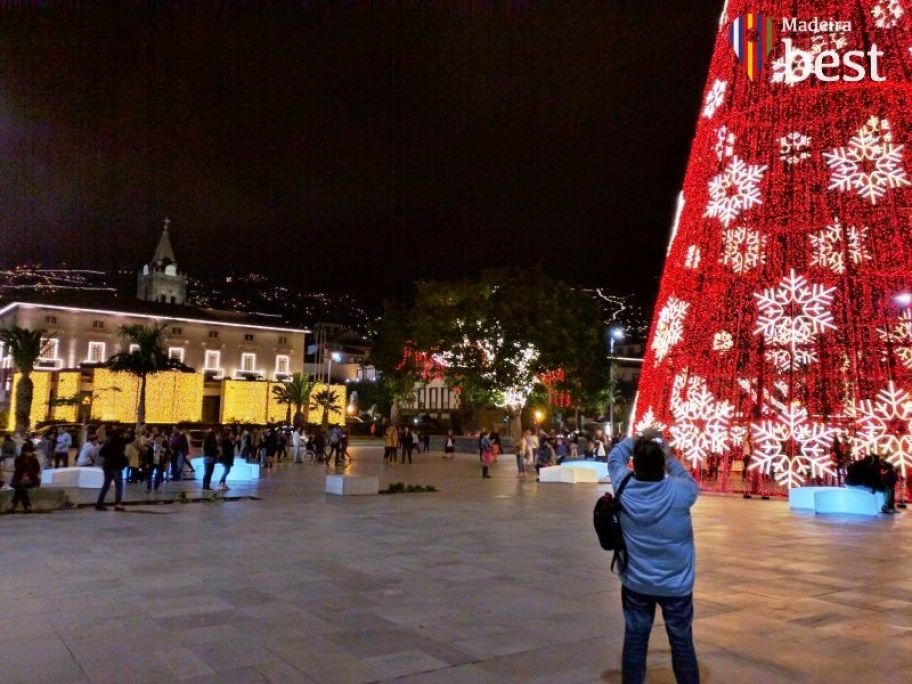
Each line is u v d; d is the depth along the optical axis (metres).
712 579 8.32
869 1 19.03
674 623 4.10
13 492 14.94
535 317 45.03
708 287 20.09
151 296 104.12
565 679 4.91
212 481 22.41
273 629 6.12
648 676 4.97
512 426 48.62
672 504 4.11
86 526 12.48
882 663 5.32
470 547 10.44
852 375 18.19
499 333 45.31
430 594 7.45
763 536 11.86
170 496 17.72
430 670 5.09
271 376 83.62
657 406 21.36
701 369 19.94
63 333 70.94
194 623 6.30
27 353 51.59
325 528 12.38
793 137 19.25
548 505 16.36
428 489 19.95
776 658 5.42
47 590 7.58
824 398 18.56
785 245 19.12
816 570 8.88
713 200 20.27
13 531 11.87
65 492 15.42
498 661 5.29
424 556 9.68
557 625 6.27
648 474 4.20
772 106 19.53
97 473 19.92
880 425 17.83
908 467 17.53
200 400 67.69
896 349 17.95
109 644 5.69
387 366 51.41
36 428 52.78
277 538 11.23
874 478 15.24
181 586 7.78
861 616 6.67
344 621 6.39
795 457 18.31
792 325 18.62
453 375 46.47
